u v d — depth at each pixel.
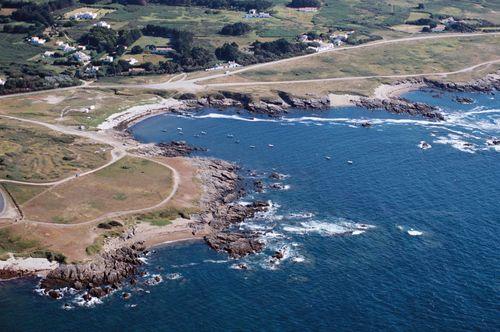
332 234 183.12
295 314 148.62
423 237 181.00
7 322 145.88
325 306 151.38
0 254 169.25
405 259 170.25
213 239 179.38
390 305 151.38
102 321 146.62
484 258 170.12
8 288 158.12
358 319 146.62
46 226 181.62
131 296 155.75
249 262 169.75
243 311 149.88
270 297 155.00
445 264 167.62
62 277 162.38
